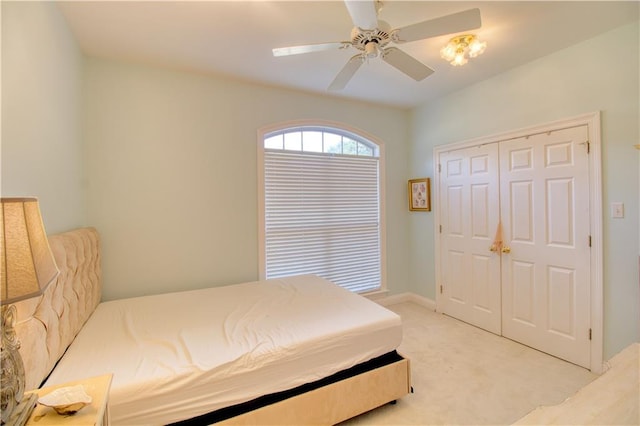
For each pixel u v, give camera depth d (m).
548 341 2.59
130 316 2.07
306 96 3.33
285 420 1.57
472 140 3.16
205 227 2.86
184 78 2.75
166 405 1.36
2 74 1.17
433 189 3.67
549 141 2.54
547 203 2.58
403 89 3.26
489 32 2.17
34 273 0.77
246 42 2.25
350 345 1.82
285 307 2.23
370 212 3.81
